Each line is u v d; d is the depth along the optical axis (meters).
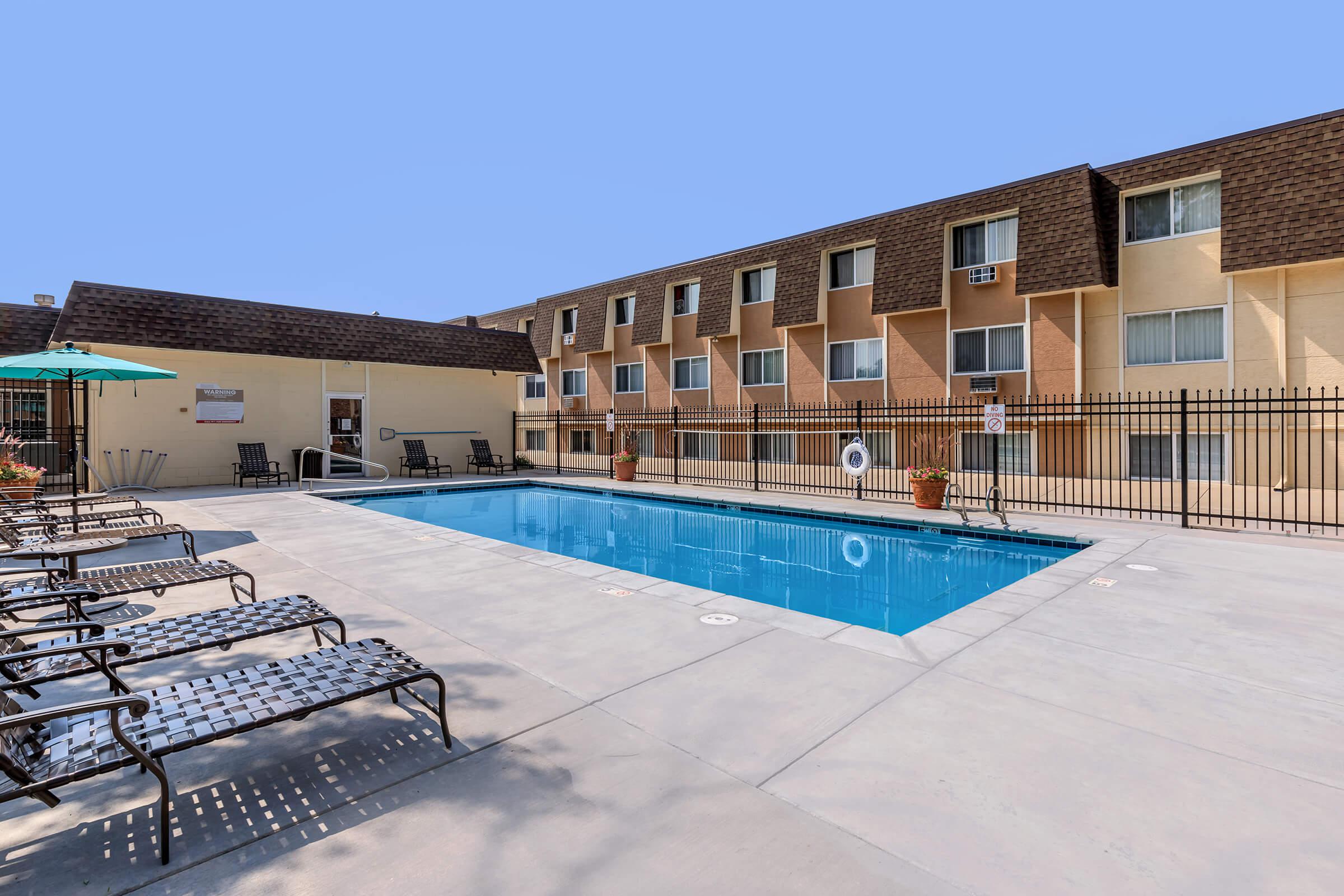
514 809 2.52
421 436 19.91
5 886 2.08
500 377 21.80
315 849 2.28
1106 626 4.81
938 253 17.59
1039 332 16.23
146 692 2.77
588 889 2.07
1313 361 13.12
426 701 3.15
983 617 5.03
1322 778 2.74
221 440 16.27
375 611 5.18
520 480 17.73
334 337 18.00
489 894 2.05
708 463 23.09
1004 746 3.01
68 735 2.39
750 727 3.20
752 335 22.55
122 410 14.92
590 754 2.94
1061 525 10.01
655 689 3.66
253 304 16.95
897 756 2.91
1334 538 8.63
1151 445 14.86
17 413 15.67
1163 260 14.77
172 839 2.33
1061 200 15.58
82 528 8.27
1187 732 3.15
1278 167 13.12
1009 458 16.80
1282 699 3.52
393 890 2.07
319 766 2.83
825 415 20.11
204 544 8.11
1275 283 13.46
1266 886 2.08
